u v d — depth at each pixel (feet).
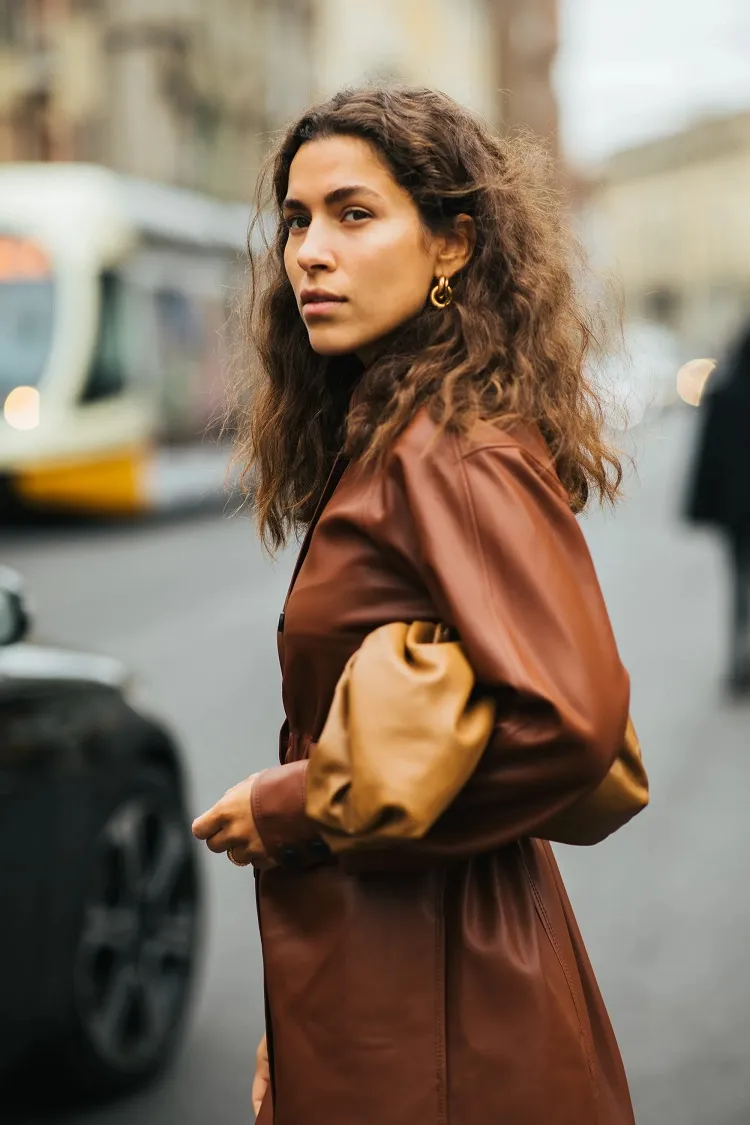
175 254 60.70
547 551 5.16
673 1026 13.74
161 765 13.88
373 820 5.02
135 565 47.06
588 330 6.14
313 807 5.17
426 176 5.55
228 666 30.27
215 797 20.44
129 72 116.78
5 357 53.57
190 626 35.37
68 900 12.01
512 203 5.70
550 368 5.67
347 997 5.42
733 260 279.90
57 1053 12.23
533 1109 5.34
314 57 152.56
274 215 6.24
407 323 5.64
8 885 11.21
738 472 27.84
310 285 5.56
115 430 55.11
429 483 5.23
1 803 11.19
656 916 16.53
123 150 116.57
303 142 5.71
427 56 180.04
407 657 5.17
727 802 20.89
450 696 5.03
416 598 5.32
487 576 5.11
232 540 54.44
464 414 5.32
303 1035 5.49
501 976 5.43
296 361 6.33
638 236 299.38
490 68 216.33
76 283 54.08
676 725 25.67
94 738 12.50
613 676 5.13
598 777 5.09
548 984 5.48
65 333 53.72
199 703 26.66
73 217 54.60
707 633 35.27
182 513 64.13
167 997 13.41
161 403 58.44
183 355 60.85
